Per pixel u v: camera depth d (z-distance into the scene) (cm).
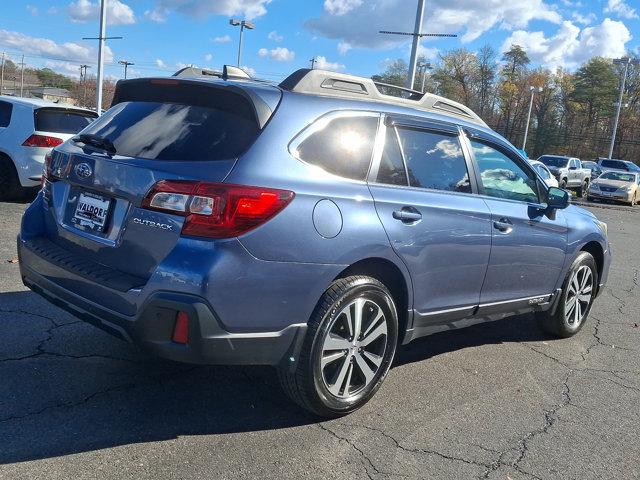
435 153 401
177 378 386
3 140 959
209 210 289
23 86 11000
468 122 439
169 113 340
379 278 364
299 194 311
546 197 491
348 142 347
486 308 441
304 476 291
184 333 288
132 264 311
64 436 306
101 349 418
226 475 286
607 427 375
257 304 300
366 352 358
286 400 369
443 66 9594
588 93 9250
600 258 579
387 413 367
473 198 420
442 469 309
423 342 513
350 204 333
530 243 464
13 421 316
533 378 449
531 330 577
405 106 394
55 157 373
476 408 386
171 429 324
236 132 315
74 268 325
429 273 380
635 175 2894
